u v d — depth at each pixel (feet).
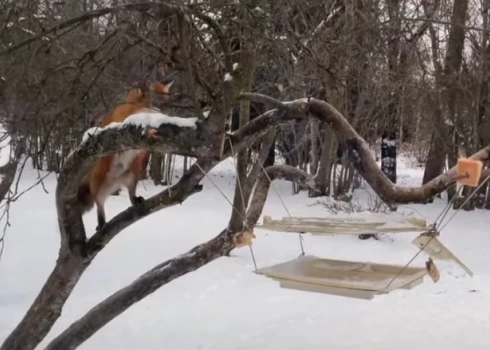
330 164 68.03
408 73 56.03
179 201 18.66
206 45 17.72
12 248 46.85
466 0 63.46
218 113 16.48
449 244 51.78
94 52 18.25
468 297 37.99
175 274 20.57
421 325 32.94
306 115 17.24
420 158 109.70
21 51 20.66
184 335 31.30
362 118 60.34
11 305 35.17
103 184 19.97
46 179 76.59
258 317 34.01
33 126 21.22
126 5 16.46
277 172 22.38
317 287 17.38
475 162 14.38
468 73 65.72
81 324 20.03
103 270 41.93
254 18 17.48
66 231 19.21
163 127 16.61
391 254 46.55
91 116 21.88
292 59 30.04
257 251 47.11
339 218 19.15
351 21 38.83
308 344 30.12
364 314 34.68
